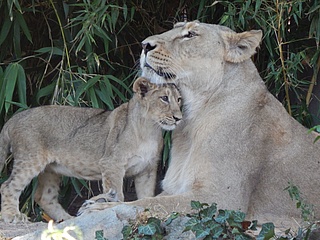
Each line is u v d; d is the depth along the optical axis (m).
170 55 9.64
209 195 9.24
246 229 7.96
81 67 12.90
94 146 11.16
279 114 9.80
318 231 7.92
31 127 11.23
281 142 9.70
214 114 9.66
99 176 11.34
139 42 13.46
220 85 9.75
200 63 9.66
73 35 12.86
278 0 11.98
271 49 12.11
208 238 7.50
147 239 7.58
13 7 12.57
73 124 11.30
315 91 13.14
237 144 9.48
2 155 11.48
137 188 11.19
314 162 9.73
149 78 9.86
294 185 9.66
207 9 12.83
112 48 13.28
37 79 13.35
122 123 10.97
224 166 9.40
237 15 12.50
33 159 11.16
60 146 11.27
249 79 9.80
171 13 13.62
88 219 7.94
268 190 9.69
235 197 9.36
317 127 8.05
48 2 12.93
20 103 11.95
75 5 12.07
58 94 12.24
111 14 12.38
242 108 9.62
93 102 12.01
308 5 12.36
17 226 10.15
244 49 9.77
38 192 11.69
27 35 12.50
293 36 13.09
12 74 12.01
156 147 10.95
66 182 12.45
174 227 7.66
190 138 9.88
